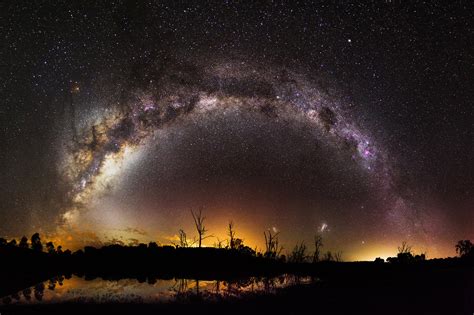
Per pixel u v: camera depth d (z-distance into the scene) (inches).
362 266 565.6
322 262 604.1
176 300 400.8
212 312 364.2
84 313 358.6
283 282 483.8
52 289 449.1
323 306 380.8
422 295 418.6
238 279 502.9
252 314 354.6
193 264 570.3
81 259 580.1
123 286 466.6
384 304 381.1
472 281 475.2
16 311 365.4
